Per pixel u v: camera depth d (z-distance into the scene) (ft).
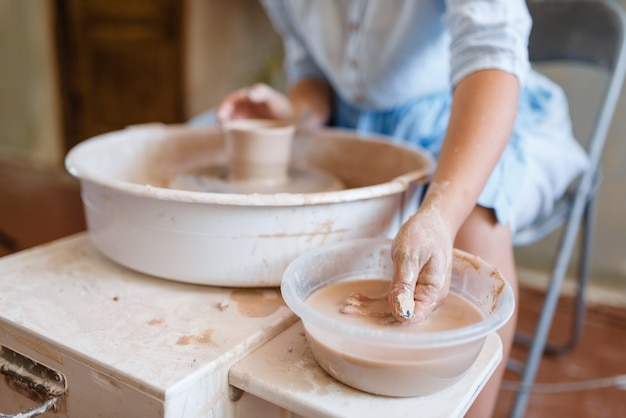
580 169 3.91
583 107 5.99
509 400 4.59
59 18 9.51
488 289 2.12
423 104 4.06
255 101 3.90
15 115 10.68
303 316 1.83
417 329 1.97
